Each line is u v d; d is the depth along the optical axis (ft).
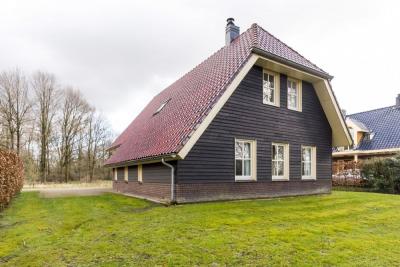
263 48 36.73
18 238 18.15
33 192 55.36
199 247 16.01
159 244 16.52
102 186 91.50
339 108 46.03
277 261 14.01
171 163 31.94
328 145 47.80
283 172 41.45
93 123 143.23
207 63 48.65
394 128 77.61
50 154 127.13
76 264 13.60
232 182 34.91
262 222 22.30
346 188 60.49
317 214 26.18
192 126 31.01
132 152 44.39
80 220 23.71
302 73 41.27
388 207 31.01
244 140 36.91
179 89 51.70
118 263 13.66
